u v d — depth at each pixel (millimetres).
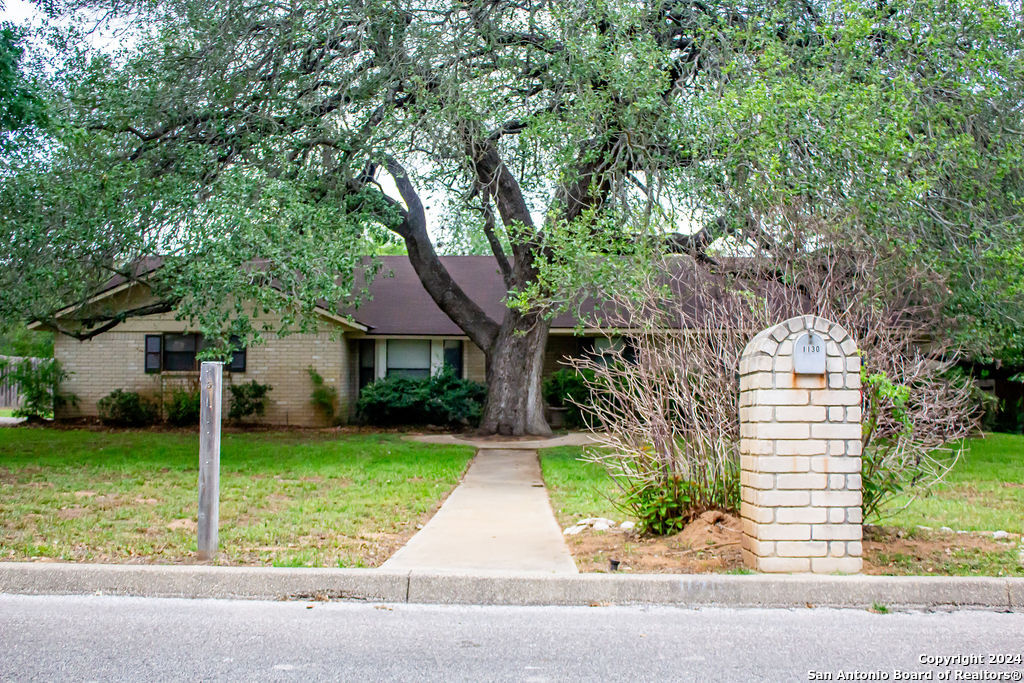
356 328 21375
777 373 6188
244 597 5875
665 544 7008
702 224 12578
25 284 13094
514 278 18703
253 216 12516
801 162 11203
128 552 6805
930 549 6984
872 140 10773
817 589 5789
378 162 14812
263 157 14492
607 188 15328
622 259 11883
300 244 12594
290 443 16828
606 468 9461
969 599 5762
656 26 14383
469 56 14445
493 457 15109
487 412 19281
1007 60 12102
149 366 21562
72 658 4590
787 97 11336
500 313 23047
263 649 4770
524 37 14852
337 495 10070
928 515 8719
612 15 13141
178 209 13117
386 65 14578
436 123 14141
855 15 12133
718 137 11852
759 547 6129
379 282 24844
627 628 5227
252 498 9773
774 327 6246
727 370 7238
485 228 18188
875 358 6977
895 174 11039
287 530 7844
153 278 14750
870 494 6969
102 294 19797
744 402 6488
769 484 6160
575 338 23250
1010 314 13359
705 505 7293
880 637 5066
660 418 7262
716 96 12281
